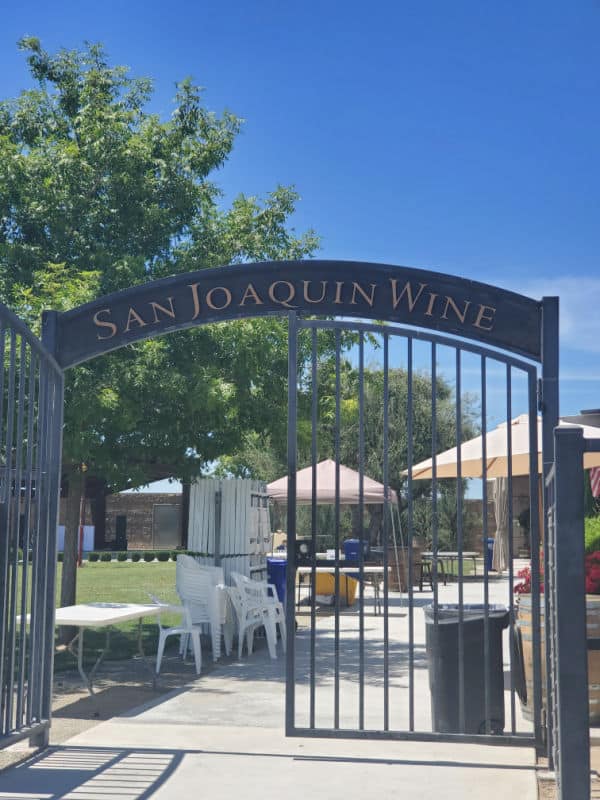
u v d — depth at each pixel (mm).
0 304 5227
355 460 27438
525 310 6363
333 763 5871
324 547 24797
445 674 6574
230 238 12359
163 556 32969
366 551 20984
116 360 10453
